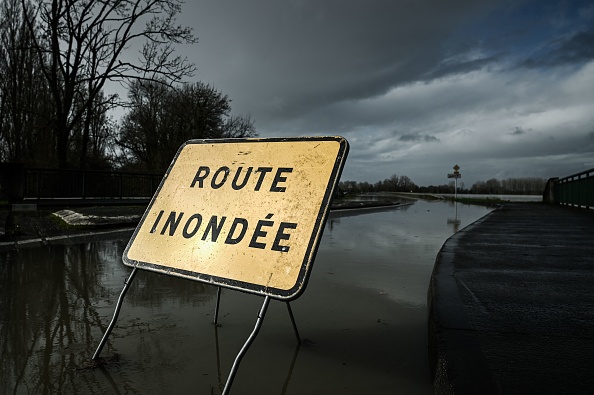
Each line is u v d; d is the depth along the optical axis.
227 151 2.30
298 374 1.98
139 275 4.22
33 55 22.97
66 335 2.48
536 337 1.98
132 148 32.72
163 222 2.25
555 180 23.45
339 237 7.91
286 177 2.00
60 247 6.04
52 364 2.07
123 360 2.13
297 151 2.05
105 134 32.06
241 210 2.03
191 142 2.48
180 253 2.07
